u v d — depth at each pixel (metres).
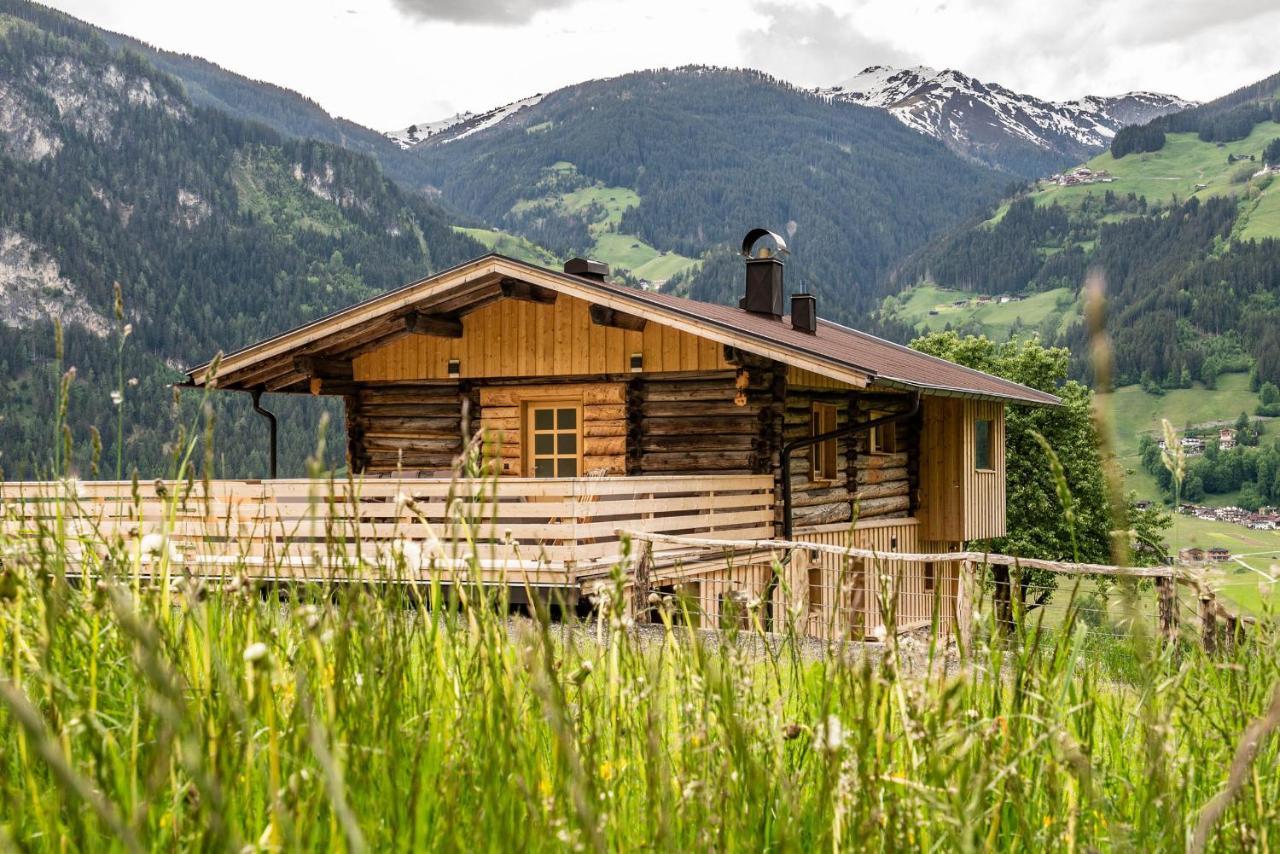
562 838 1.76
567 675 2.23
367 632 2.10
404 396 18.53
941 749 2.02
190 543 2.84
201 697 2.00
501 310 17.70
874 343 25.23
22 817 1.85
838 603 2.32
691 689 2.26
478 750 2.14
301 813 1.73
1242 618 2.58
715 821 1.95
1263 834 2.04
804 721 2.44
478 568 2.22
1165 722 2.04
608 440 17.14
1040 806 2.30
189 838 1.81
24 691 2.10
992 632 2.39
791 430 17.39
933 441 21.77
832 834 2.02
